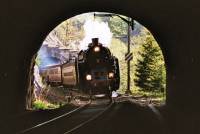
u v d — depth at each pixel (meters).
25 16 17.41
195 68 17.41
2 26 16.41
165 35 21.16
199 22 15.91
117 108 25.11
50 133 14.44
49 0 16.97
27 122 17.36
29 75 22.97
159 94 42.91
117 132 14.64
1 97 17.75
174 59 21.30
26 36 19.48
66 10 19.83
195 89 17.39
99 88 33.28
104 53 33.47
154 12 18.70
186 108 18.67
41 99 36.31
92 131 15.00
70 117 20.16
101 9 20.69
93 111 23.80
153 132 14.31
